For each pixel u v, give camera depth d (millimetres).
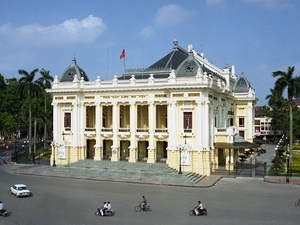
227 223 35312
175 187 54000
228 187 53875
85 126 75188
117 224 35125
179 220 36438
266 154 96875
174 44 82312
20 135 158875
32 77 90375
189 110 65312
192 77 64750
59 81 77062
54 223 35531
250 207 41531
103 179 60031
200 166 63969
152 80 68562
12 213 39531
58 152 75875
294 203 43375
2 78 140125
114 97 72188
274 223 35250
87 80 78875
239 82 104312
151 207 41750
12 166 76188
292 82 73062
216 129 70188
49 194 49219
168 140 67250
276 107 136750
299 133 100625
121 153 76062
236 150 73750
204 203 43562
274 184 56062
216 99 73188
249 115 102312
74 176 63156
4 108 125250
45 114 104188
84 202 44500
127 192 50281
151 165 66938
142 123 75312
